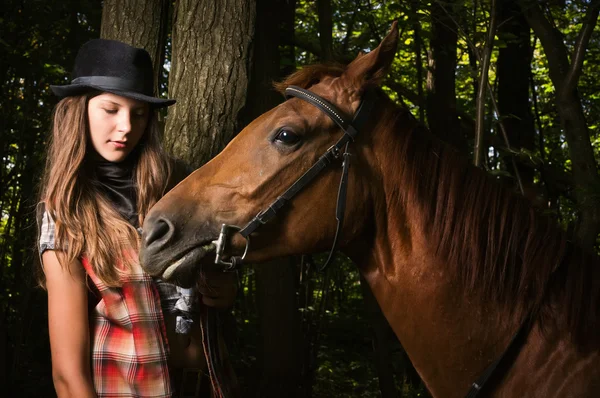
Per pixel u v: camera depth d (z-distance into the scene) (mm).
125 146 1739
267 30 5137
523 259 1739
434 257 1771
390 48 1783
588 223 3518
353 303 10195
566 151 7609
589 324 1683
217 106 2695
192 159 2676
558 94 3961
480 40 4086
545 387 1664
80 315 1611
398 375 6980
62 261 1614
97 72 1706
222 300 1808
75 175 1672
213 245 1717
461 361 1756
